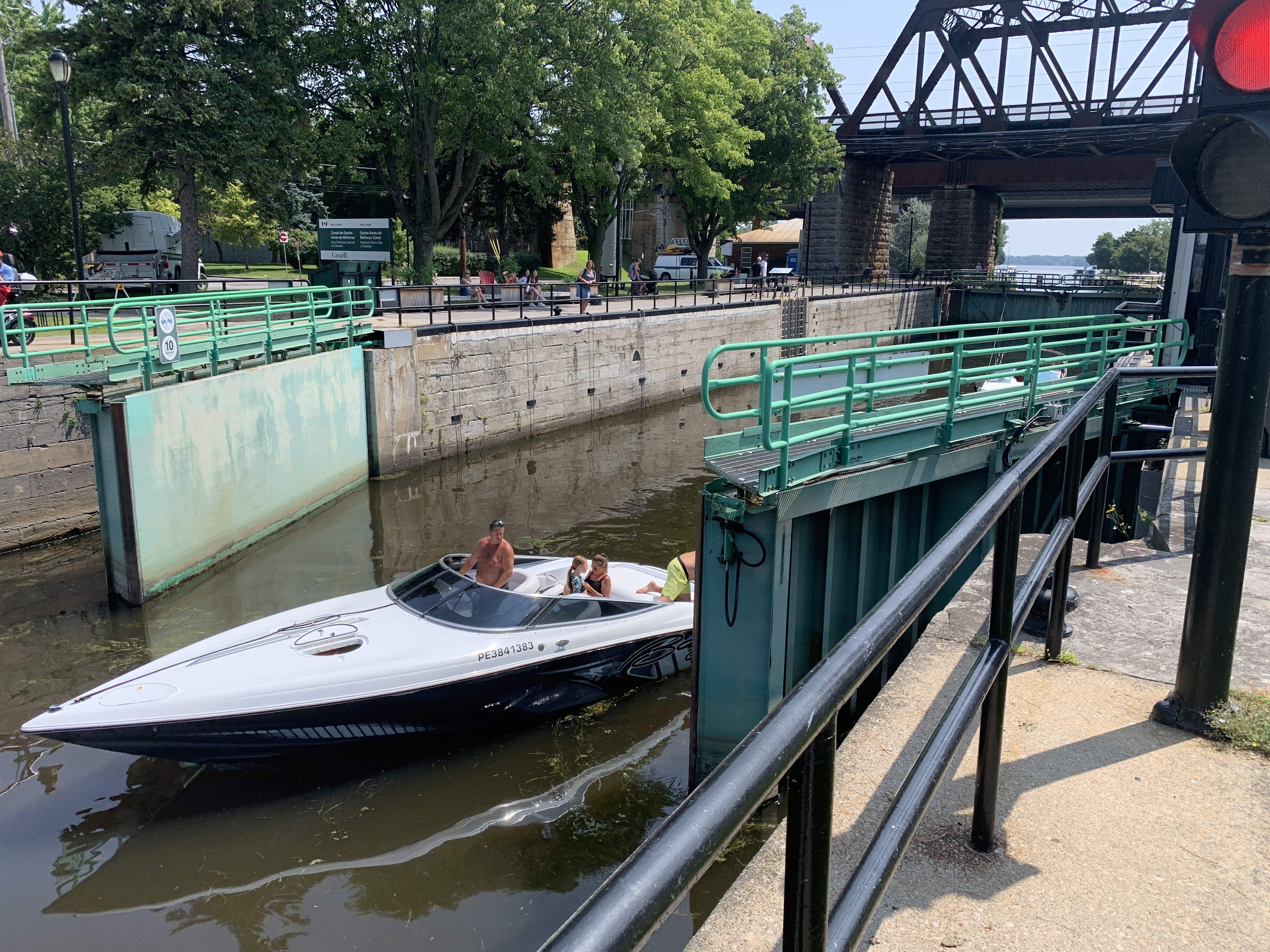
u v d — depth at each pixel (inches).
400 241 1796.3
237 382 604.1
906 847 58.5
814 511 304.7
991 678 79.0
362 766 337.7
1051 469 466.3
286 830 301.3
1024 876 91.3
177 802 316.2
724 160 1571.1
